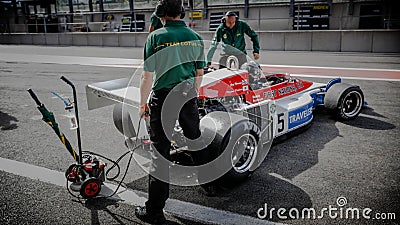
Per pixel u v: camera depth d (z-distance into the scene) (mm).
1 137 5023
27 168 3971
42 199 3291
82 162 3324
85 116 6074
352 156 4160
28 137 5023
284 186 3484
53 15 24188
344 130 5055
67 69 11242
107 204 3205
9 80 9453
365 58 12016
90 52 16500
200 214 3016
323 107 5801
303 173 3754
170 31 2695
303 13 17594
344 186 3461
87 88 4141
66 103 3148
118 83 4234
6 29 25188
